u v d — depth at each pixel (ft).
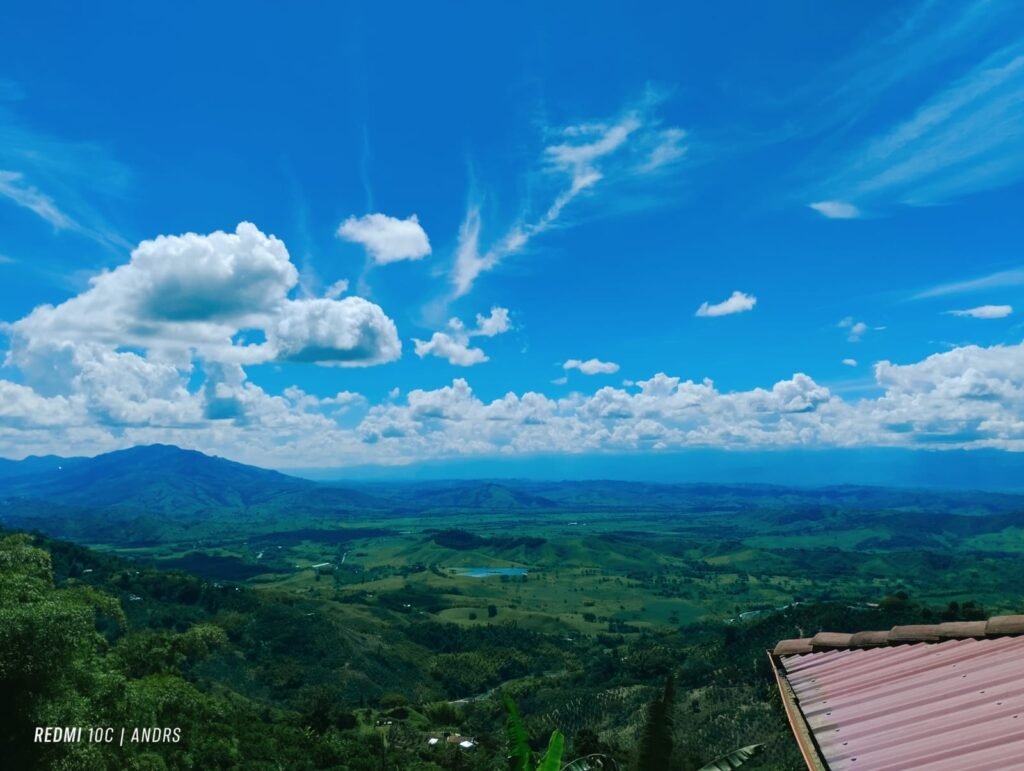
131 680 95.14
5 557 75.92
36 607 57.11
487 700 394.73
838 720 28.02
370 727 304.71
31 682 55.42
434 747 271.49
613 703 310.86
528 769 31.17
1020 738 21.34
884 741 24.54
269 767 172.76
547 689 387.55
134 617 400.47
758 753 28.45
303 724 273.54
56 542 484.74
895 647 36.65
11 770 53.83
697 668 334.24
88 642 71.26
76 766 59.93
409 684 425.69
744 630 361.92
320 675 396.78
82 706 60.85
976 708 25.22
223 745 158.92
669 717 25.86
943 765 20.97
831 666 36.01
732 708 245.45
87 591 85.05
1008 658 30.19
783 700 33.68
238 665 388.16
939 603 598.34
